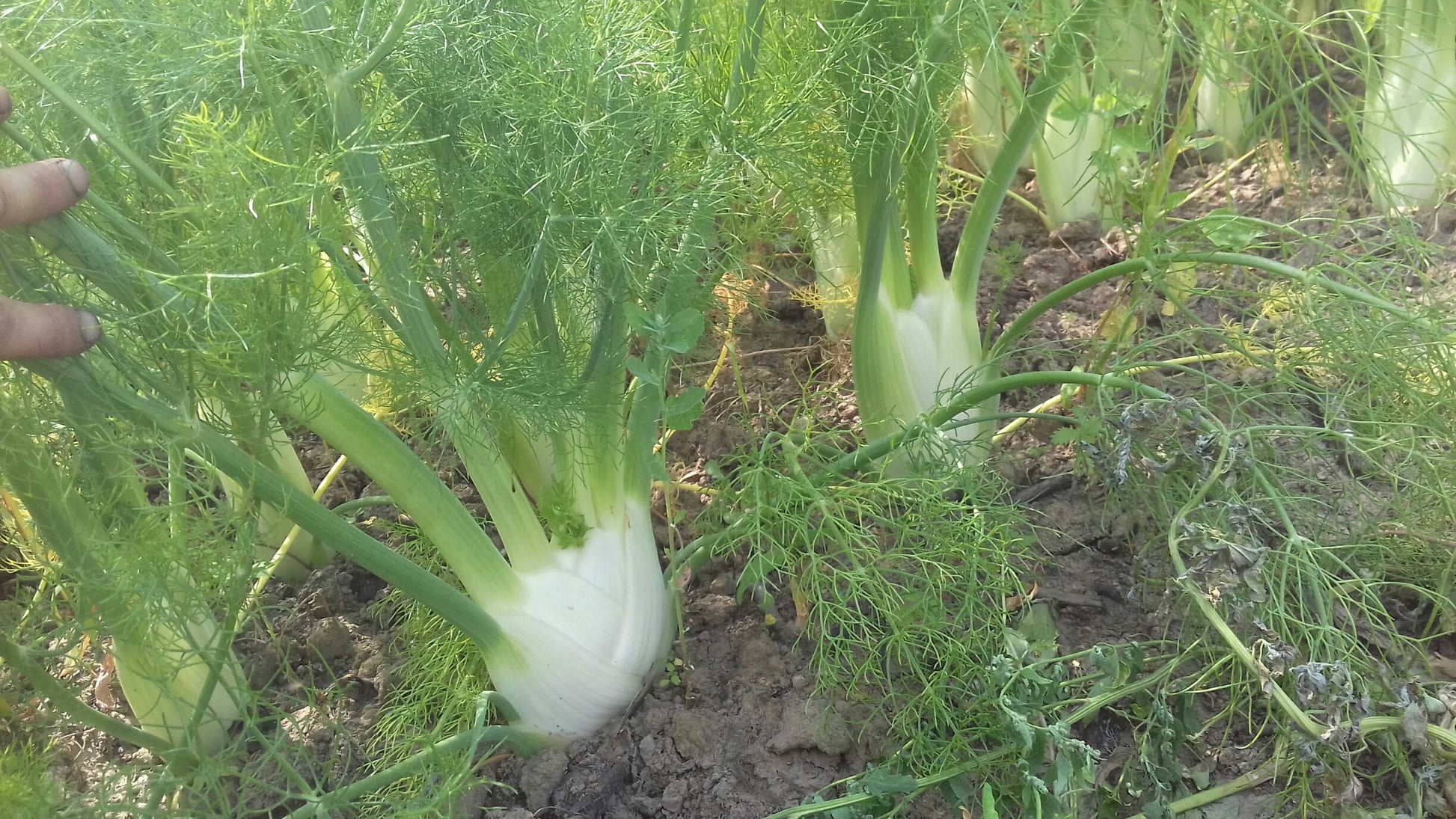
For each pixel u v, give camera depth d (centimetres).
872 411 62
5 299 34
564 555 50
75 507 42
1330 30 81
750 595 56
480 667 52
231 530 46
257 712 47
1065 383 54
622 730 50
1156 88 63
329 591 59
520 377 47
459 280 49
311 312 45
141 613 41
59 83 41
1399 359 52
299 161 43
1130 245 66
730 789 47
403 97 45
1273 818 44
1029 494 61
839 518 50
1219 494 48
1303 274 53
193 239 38
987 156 85
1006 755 45
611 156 45
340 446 45
